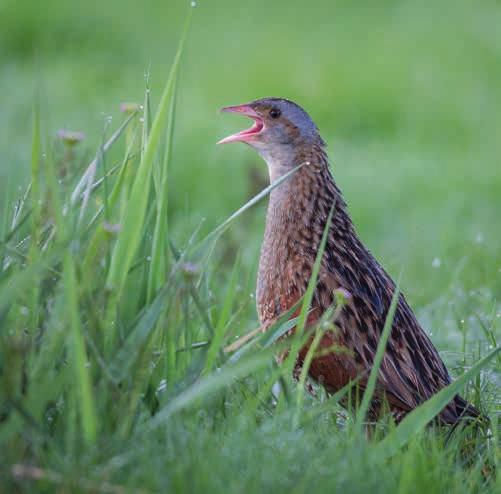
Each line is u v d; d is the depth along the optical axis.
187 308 7.72
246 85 27.70
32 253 7.40
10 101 25.14
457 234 17.48
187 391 7.22
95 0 35.16
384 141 25.36
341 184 20.92
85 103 25.47
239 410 8.04
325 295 9.39
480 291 12.85
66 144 8.09
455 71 29.28
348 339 9.12
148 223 8.30
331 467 7.11
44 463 6.80
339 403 9.20
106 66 30.14
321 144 10.44
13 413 6.79
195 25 35.34
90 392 6.81
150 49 32.75
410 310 9.80
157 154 8.45
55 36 32.78
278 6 37.62
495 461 8.09
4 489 6.68
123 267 7.56
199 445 7.15
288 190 10.12
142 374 7.34
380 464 7.35
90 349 7.28
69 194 8.11
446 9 36.19
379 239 18.45
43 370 7.03
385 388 9.07
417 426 7.60
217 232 7.90
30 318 7.38
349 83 27.69
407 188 20.78
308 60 30.02
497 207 19.92
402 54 30.64
